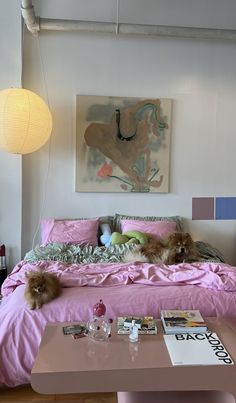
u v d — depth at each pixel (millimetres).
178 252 2689
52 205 3371
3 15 3102
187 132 3459
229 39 3293
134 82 3363
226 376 1319
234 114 3498
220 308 1947
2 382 1812
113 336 1575
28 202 3336
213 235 3570
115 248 2807
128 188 3412
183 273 2203
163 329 1645
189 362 1363
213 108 3467
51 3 3225
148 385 1317
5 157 3174
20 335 1816
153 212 3490
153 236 3057
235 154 3529
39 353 1433
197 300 1963
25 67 3252
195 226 3541
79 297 1933
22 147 2820
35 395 1874
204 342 1521
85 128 3326
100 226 3260
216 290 2059
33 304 1859
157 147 3414
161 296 1965
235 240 3582
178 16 3352
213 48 3426
